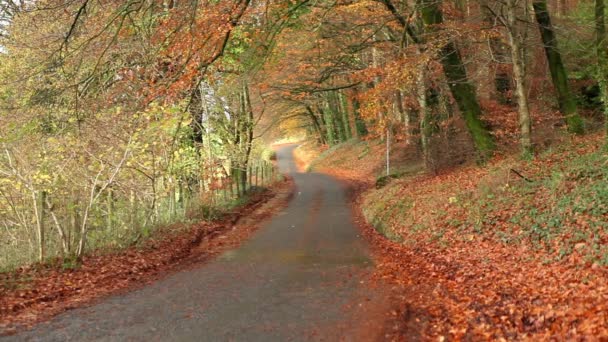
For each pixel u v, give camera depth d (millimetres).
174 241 16562
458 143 25625
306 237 18375
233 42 18594
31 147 13281
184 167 20141
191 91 16234
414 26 22562
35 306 9336
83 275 11586
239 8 15039
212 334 7766
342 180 42938
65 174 13188
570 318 6949
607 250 9234
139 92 16672
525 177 15344
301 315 8688
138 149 14992
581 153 15594
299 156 79062
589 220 10875
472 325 7742
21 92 15727
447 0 21250
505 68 24672
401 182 25125
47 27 16781
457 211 15711
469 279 10453
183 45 14648
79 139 13703
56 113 15430
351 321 8305
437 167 24391
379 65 24703
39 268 11797
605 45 14914
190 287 10992
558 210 12109
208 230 19891
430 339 7422
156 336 7711
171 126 15711
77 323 8383
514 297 8617
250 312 8930
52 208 12797
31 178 12297
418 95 25422
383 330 7840
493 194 15344
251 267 13172
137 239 15359
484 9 21328
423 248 14164
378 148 46500
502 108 23703
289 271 12484
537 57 24703
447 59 21156
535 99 25078
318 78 26484
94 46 16562
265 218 24375
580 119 19219
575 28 22141
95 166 13984
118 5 16094
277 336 7637
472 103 21219
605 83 14766
